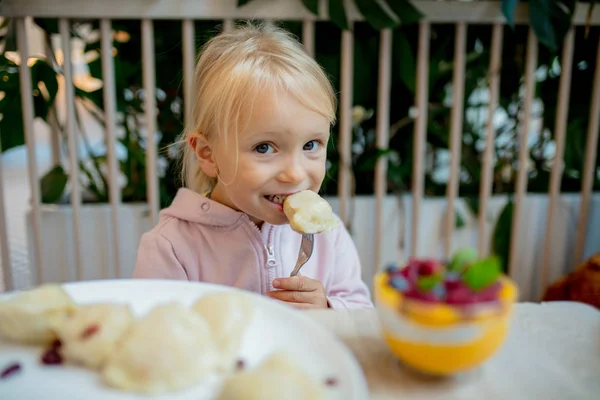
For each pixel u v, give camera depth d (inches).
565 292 47.4
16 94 53.6
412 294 18.1
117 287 23.1
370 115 66.1
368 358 20.4
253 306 20.6
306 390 15.6
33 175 52.7
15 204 95.0
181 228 38.4
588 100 63.7
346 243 42.6
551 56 61.5
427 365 18.2
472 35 62.4
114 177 53.7
